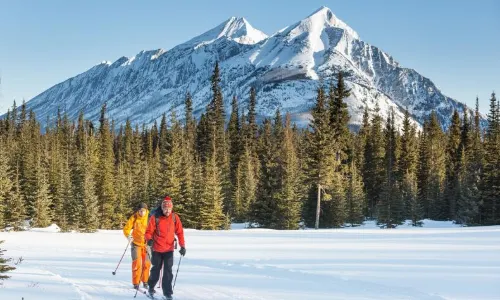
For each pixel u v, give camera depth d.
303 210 58.94
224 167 74.81
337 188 57.81
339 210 57.72
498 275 13.89
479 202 61.34
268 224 56.47
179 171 58.44
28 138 94.56
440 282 12.66
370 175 81.69
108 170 64.19
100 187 61.31
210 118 85.31
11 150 73.06
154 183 64.56
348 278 13.12
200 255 20.42
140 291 10.66
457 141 90.25
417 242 26.41
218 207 55.06
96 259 18.75
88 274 13.52
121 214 62.72
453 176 80.31
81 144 93.94
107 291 10.62
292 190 54.66
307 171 53.62
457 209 68.75
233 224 64.75
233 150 87.25
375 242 26.88
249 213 58.88
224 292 10.70
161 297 10.08
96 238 33.78
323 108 55.31
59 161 68.69
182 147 72.44
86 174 53.25
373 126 90.12
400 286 11.95
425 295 10.77
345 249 22.80
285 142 61.12
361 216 65.06
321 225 58.03
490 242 25.73
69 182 56.50
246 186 68.25
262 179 57.59
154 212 10.12
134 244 11.27
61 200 54.34
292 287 11.55
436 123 101.75
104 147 94.62
